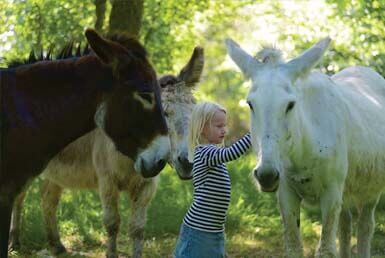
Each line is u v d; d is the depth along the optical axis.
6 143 5.32
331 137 5.67
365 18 10.74
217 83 20.72
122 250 8.23
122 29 9.77
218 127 5.17
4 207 5.34
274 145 4.82
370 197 6.64
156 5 12.02
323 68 11.45
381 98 7.08
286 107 4.91
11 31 10.50
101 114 5.48
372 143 6.25
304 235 9.05
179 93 6.58
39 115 5.39
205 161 4.98
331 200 5.71
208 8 12.40
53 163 7.49
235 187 10.60
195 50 6.95
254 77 5.13
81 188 7.57
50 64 5.48
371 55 10.94
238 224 9.36
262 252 8.28
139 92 5.37
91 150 7.18
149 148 5.41
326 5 11.39
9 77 5.45
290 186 5.77
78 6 11.50
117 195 6.95
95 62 5.45
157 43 12.22
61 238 8.78
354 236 9.15
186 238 5.03
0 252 5.28
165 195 9.88
